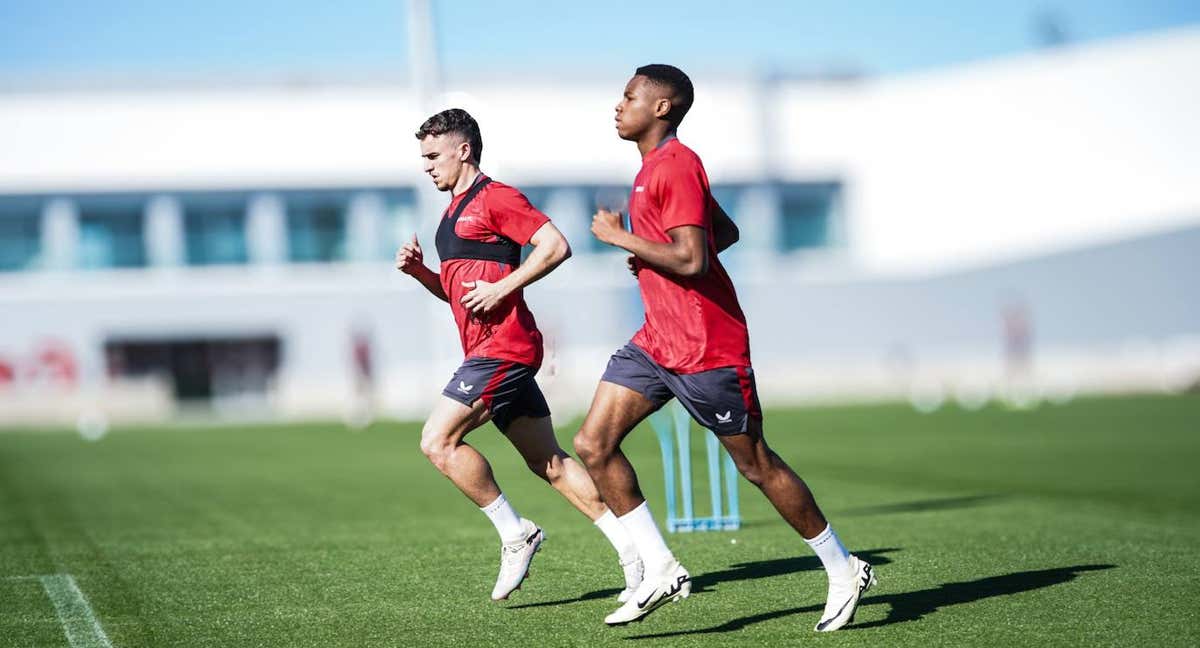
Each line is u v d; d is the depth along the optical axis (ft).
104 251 513.86
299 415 479.41
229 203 524.93
